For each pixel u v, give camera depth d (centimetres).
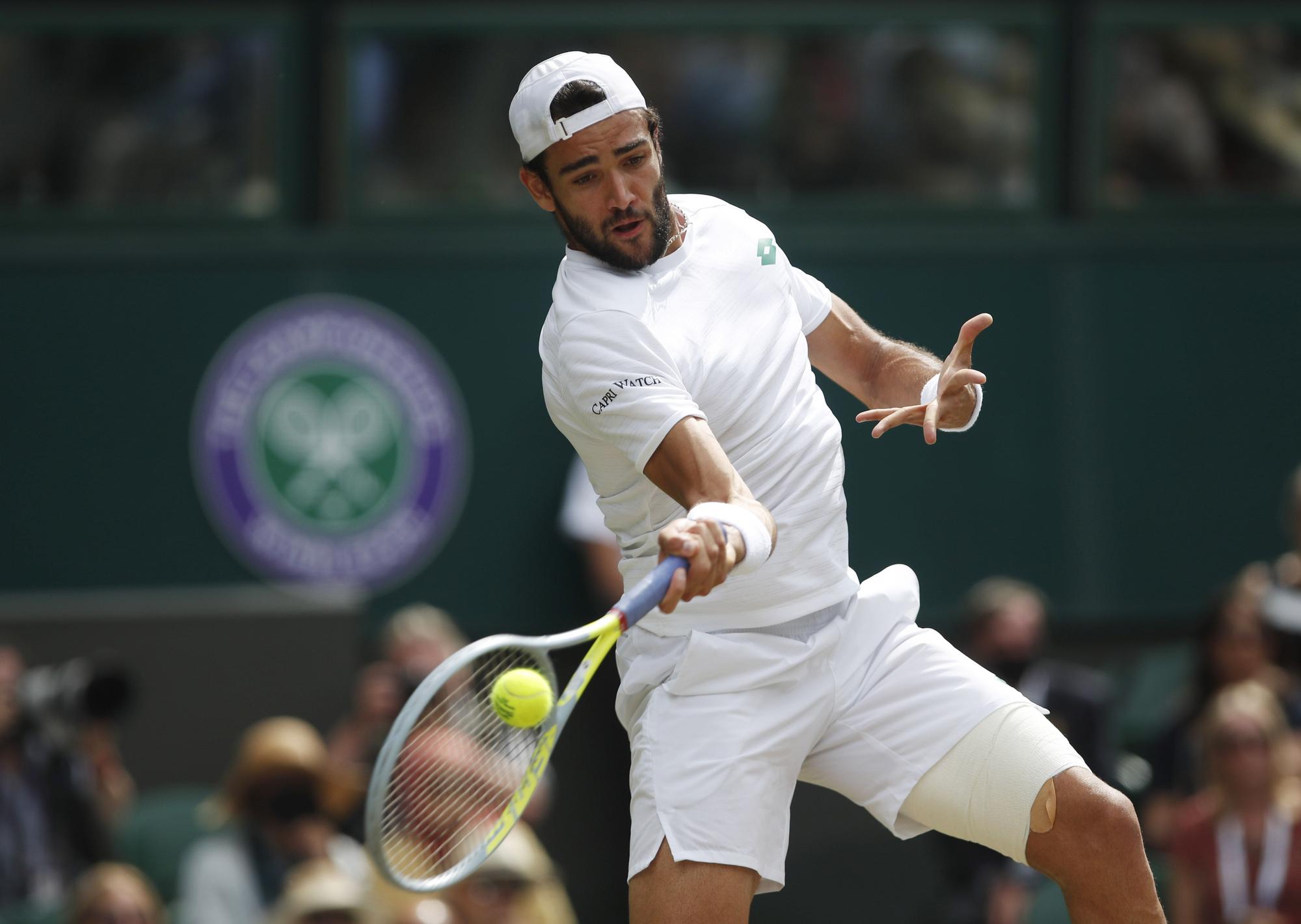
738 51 2856
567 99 939
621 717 1041
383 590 2828
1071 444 2938
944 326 2917
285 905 1892
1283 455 2983
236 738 2545
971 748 990
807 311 1072
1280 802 2181
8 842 2203
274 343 2839
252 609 2567
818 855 2736
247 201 2877
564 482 2844
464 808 1100
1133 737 2725
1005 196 2944
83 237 2852
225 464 2827
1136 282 2959
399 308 2855
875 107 2894
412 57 2867
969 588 2897
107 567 2816
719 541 873
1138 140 2980
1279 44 2995
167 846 2270
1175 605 2952
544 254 2862
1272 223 3006
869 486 2883
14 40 2830
